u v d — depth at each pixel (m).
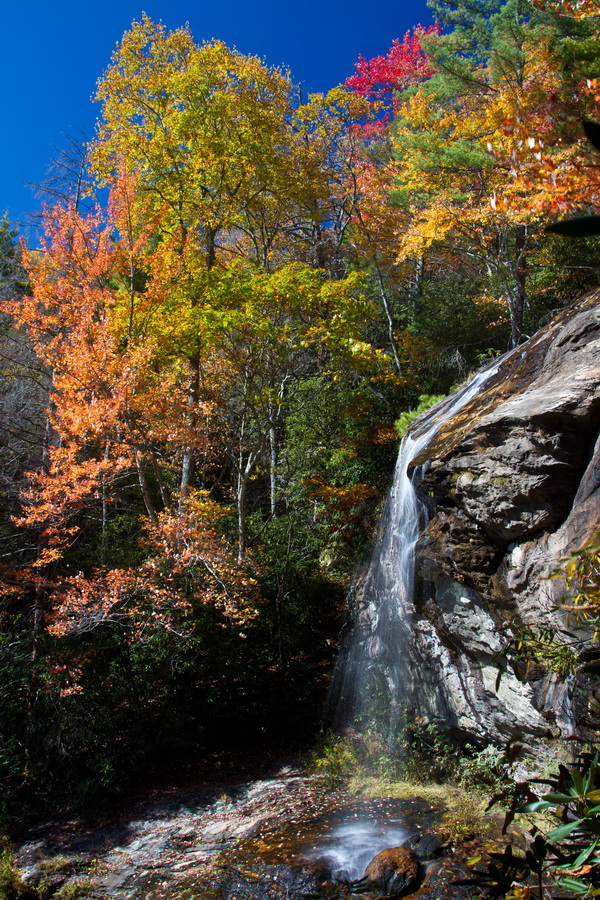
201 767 11.84
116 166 14.72
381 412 16.52
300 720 12.77
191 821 9.83
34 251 12.84
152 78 14.86
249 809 9.94
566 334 7.80
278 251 22.64
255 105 15.45
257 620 13.88
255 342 13.52
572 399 6.80
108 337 11.30
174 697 12.15
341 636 13.86
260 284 13.30
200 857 8.68
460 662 9.33
